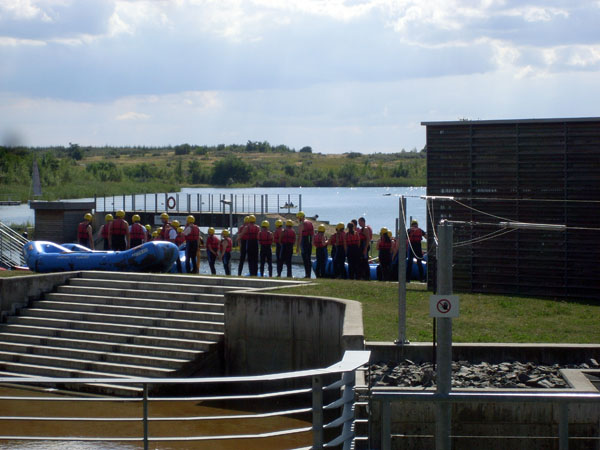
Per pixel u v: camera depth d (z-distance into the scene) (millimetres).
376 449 10867
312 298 17484
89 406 16297
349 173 187875
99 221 45719
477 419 11188
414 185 182625
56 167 128125
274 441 13781
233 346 18641
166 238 29109
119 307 20703
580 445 11062
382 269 26703
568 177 21406
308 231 27141
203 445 13430
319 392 7562
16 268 29312
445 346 6691
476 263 22547
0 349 20156
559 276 21500
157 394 17562
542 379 12188
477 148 22406
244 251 26688
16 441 13125
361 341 13641
